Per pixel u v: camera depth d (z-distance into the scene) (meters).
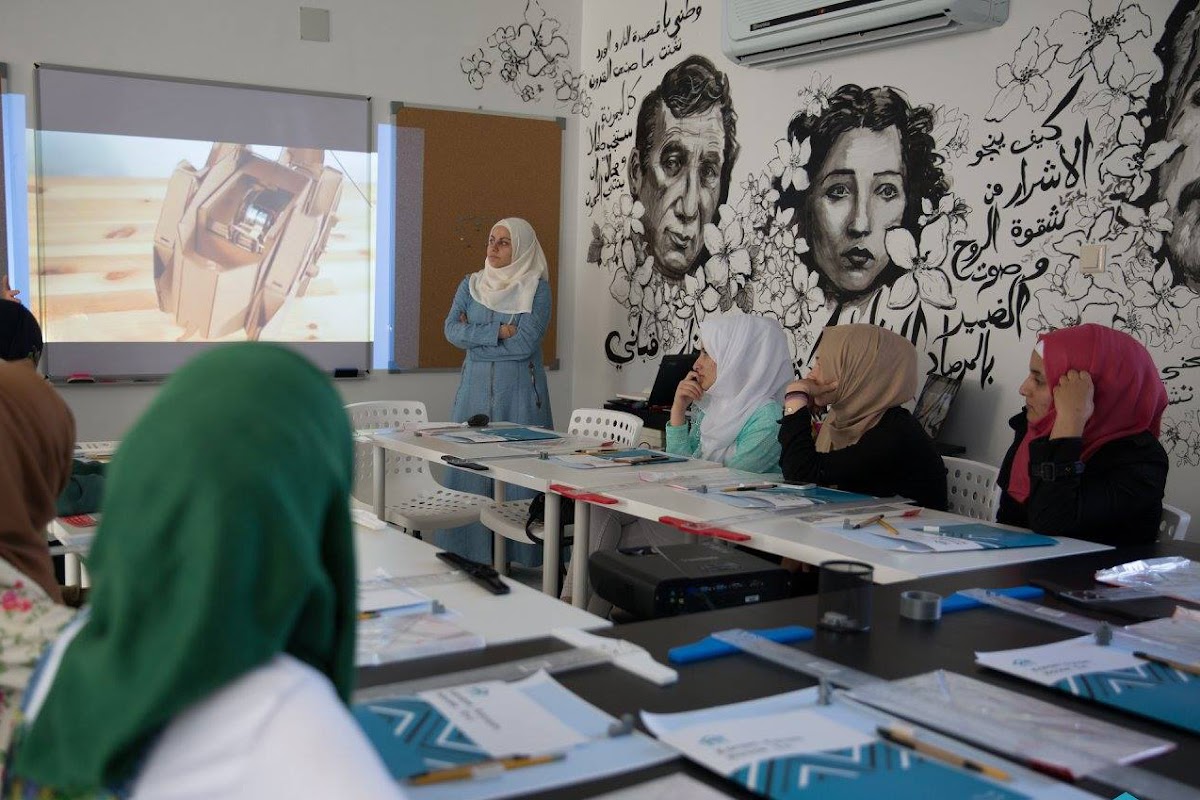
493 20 5.37
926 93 3.74
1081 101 3.25
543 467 2.92
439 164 5.30
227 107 4.81
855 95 4.02
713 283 4.79
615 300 5.47
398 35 5.15
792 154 4.31
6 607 0.96
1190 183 2.96
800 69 4.25
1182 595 1.64
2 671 0.87
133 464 0.58
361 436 3.58
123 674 0.55
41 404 1.39
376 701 1.07
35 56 4.44
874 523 2.21
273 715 0.57
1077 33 3.24
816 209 4.21
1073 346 2.22
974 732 1.03
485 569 1.71
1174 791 0.91
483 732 1.00
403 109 5.18
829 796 0.87
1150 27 3.04
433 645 1.28
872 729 1.03
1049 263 3.37
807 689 1.15
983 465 2.78
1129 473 2.17
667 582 1.76
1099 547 2.03
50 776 0.57
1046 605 1.58
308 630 0.62
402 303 5.29
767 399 3.24
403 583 1.66
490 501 3.89
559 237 5.69
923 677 1.20
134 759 0.56
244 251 4.92
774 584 1.86
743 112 4.56
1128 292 3.15
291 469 0.58
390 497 3.97
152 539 0.55
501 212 5.49
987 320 3.57
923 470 2.77
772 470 3.14
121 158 4.63
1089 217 3.24
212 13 4.75
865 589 1.39
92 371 4.66
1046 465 2.16
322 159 5.04
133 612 0.55
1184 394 3.02
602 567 1.92
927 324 3.78
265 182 4.93
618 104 5.36
